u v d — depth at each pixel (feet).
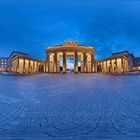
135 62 323.16
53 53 219.61
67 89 48.67
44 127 17.66
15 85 58.65
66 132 16.14
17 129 17.04
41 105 28.25
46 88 50.93
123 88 50.78
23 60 196.34
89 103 29.68
